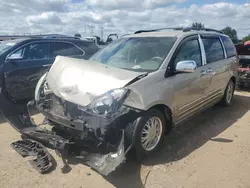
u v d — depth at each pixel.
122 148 3.22
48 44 6.70
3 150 3.93
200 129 4.99
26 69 6.03
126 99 3.32
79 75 3.60
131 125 3.46
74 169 3.48
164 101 3.78
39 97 4.10
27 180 3.22
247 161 3.81
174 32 4.73
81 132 3.33
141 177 3.35
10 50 5.94
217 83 5.52
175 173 3.46
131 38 4.83
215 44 5.61
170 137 4.58
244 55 8.52
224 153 4.04
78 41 7.52
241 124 5.32
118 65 4.27
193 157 3.89
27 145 3.96
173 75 4.04
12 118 4.30
